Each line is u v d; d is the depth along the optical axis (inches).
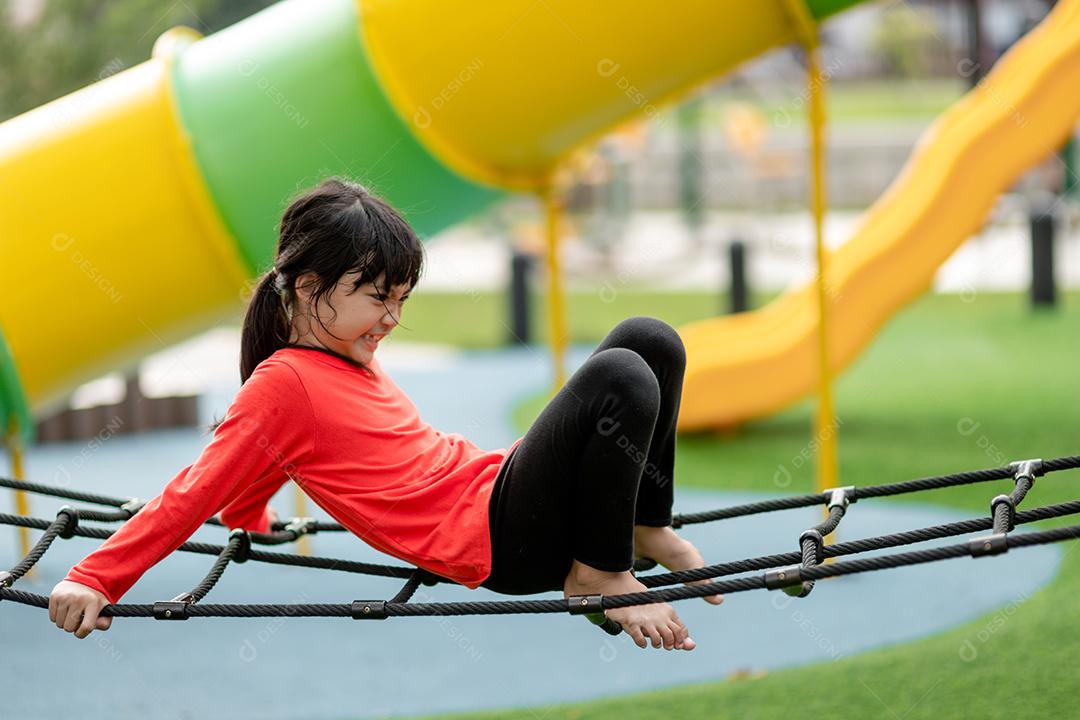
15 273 243.8
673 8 236.7
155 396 443.2
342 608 119.0
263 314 128.9
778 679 209.9
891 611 241.6
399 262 124.0
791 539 285.6
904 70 1354.6
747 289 503.8
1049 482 308.8
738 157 992.9
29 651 238.8
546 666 224.7
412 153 255.9
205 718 205.5
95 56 657.0
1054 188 726.5
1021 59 381.7
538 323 608.1
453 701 209.3
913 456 344.8
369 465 123.7
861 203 967.0
